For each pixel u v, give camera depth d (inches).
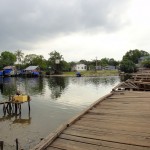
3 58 5068.9
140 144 193.3
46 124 710.5
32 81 2928.2
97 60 5423.2
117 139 205.6
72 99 1282.0
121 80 2834.6
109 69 5452.8
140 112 312.8
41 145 185.8
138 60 4982.8
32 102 1171.9
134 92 525.7
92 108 343.9
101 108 344.8
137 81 865.5
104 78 3265.3
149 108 339.0
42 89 1909.4
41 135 587.2
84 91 1722.4
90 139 206.4
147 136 213.2
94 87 2032.5
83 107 1014.4
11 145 507.8
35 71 4192.9
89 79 3100.4
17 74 4291.3
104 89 1857.8
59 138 209.9
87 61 6053.2
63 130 231.5
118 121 267.0
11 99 1013.8
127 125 249.8
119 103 386.0
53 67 4525.1
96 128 239.3
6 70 4175.7
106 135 216.7
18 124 719.7
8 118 814.5
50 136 206.2
